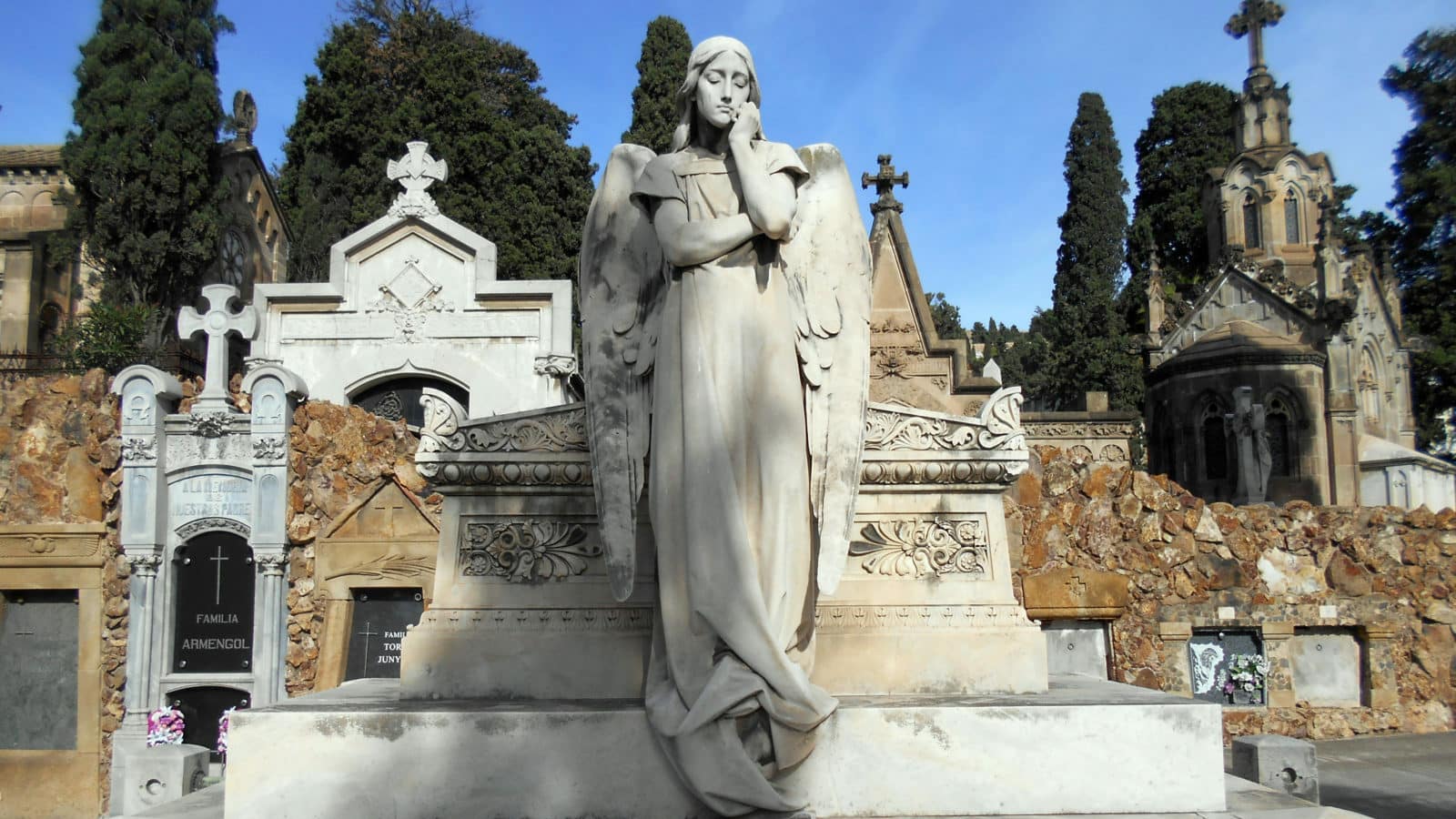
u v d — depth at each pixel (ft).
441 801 13.62
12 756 37.65
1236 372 95.35
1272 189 113.39
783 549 13.53
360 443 39.37
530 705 14.64
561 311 54.19
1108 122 145.59
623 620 15.83
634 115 111.86
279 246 112.78
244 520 39.04
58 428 39.11
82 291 96.12
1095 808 13.76
